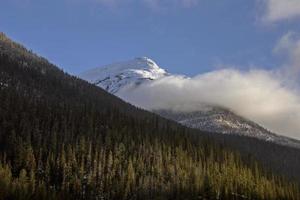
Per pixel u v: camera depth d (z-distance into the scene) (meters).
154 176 157.75
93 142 163.50
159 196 148.00
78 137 162.88
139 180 149.38
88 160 149.88
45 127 166.50
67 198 134.62
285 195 169.38
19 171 141.62
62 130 165.75
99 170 146.75
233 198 157.25
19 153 144.88
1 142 153.88
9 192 122.62
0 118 165.12
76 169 145.50
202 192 154.50
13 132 153.25
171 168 161.25
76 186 139.38
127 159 160.50
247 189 163.62
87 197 139.62
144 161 163.88
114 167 152.75
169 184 152.75
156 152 166.50
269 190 166.38
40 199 125.88
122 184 144.75
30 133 158.25
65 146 156.38
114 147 161.75
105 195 141.50
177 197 150.25
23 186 125.38
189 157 173.38
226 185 159.50
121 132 175.38
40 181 137.00
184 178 158.12
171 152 173.75
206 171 166.25
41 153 148.00
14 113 169.25
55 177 143.75
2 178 126.56
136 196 144.62
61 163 145.00
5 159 140.25
